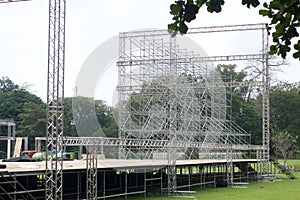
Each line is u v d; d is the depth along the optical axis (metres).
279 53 3.60
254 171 45.03
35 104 61.94
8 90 81.50
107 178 28.52
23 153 41.44
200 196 29.44
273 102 74.00
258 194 30.80
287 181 42.62
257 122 69.88
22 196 19.22
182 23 3.45
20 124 60.59
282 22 3.48
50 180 19.84
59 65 21.42
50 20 21.36
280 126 73.62
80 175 24.53
